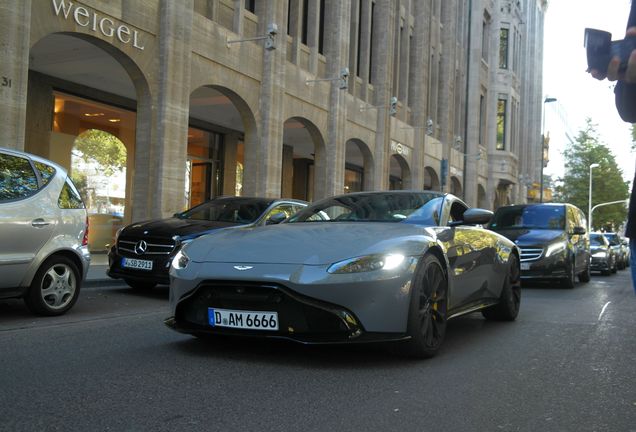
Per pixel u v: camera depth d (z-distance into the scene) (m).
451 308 5.42
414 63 29.00
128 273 8.49
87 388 3.81
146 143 13.55
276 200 9.85
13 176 6.32
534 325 7.00
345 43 21.39
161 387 3.87
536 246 12.23
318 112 20.19
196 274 4.48
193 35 14.60
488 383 4.20
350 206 6.06
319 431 3.12
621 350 5.58
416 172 28.48
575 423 3.38
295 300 4.23
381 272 4.34
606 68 2.00
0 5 10.16
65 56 13.55
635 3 2.00
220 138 21.48
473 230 6.34
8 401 3.51
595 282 15.76
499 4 43.16
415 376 4.31
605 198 64.94
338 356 4.84
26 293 6.45
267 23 17.19
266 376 4.19
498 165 42.41
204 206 9.92
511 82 43.47
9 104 10.32
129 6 12.85
